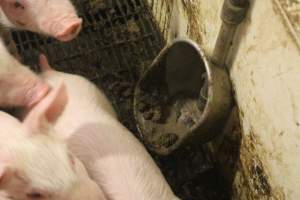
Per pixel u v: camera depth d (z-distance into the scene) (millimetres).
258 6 872
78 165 983
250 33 909
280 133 871
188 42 1055
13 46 1236
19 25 1146
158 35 1370
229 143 1082
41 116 984
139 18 1394
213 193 1177
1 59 1043
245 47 934
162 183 1045
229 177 1131
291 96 823
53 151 962
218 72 1017
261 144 944
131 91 1305
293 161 847
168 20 1292
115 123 1104
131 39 1367
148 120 1199
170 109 1211
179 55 1123
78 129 1076
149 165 1059
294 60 802
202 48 1029
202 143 1132
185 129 1174
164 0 1283
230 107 1034
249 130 980
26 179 938
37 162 946
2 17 1159
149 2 1391
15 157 942
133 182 1028
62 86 1003
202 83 1146
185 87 1193
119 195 1026
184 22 1190
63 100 1008
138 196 1018
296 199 860
